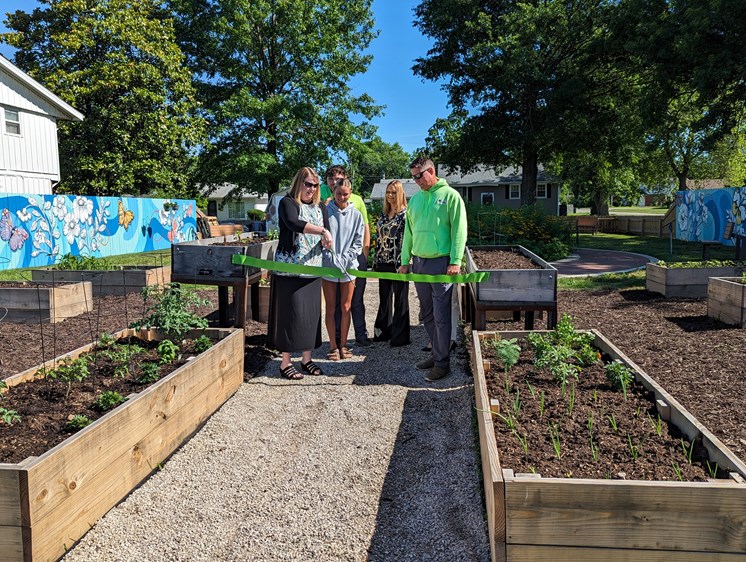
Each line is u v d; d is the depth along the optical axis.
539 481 2.28
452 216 4.96
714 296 7.04
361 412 4.47
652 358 5.42
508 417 3.38
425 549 2.75
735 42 17.14
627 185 45.41
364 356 6.09
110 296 9.38
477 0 27.08
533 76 25.33
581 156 31.97
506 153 31.81
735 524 2.21
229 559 2.70
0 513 2.34
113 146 27.08
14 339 6.61
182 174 30.09
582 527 2.27
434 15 28.25
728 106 19.09
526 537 2.30
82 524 2.74
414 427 4.17
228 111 28.36
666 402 3.41
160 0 30.56
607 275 11.91
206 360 4.29
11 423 3.12
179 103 28.28
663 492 2.22
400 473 3.50
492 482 2.35
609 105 28.31
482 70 27.33
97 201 19.09
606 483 2.25
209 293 9.83
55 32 26.98
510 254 8.27
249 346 6.38
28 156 20.28
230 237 9.20
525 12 25.22
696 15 17.52
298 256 5.09
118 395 3.42
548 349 4.20
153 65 27.70
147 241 21.98
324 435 4.06
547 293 5.48
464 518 2.99
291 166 29.98
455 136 31.69
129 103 27.06
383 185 55.53
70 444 2.63
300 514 3.07
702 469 2.69
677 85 21.59
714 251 17.25
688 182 46.75
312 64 31.62
